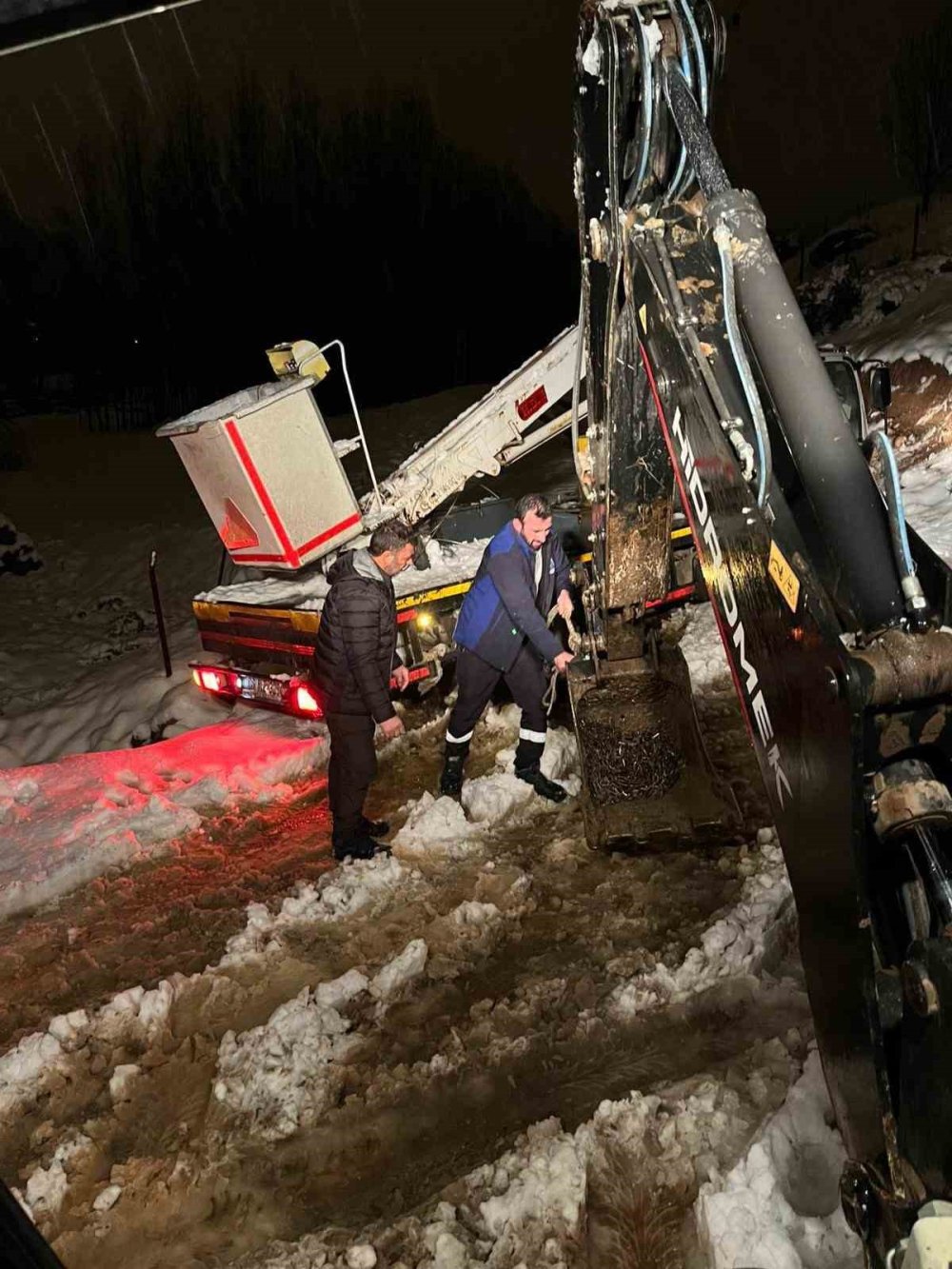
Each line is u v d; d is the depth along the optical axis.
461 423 6.71
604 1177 2.85
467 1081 3.37
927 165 17.89
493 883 4.50
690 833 4.43
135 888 5.06
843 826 1.94
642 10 2.78
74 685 11.64
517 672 4.98
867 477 2.21
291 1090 3.42
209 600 7.46
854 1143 2.15
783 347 2.27
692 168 2.67
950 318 11.10
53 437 21.03
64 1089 3.66
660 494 3.92
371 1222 2.89
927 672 1.84
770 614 2.20
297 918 4.43
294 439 6.33
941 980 1.80
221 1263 2.83
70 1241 2.97
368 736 4.65
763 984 3.59
